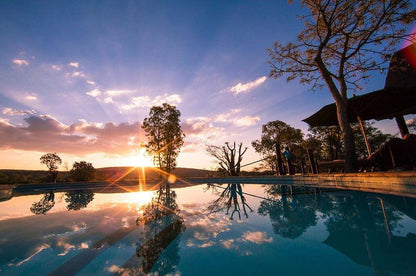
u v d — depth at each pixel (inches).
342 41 355.9
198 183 571.5
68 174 954.7
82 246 84.0
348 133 274.4
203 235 93.4
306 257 64.3
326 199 165.2
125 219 134.3
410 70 363.6
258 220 117.0
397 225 87.6
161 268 61.8
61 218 140.3
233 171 908.0
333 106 308.8
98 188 470.9
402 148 224.4
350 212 117.2
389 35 296.4
